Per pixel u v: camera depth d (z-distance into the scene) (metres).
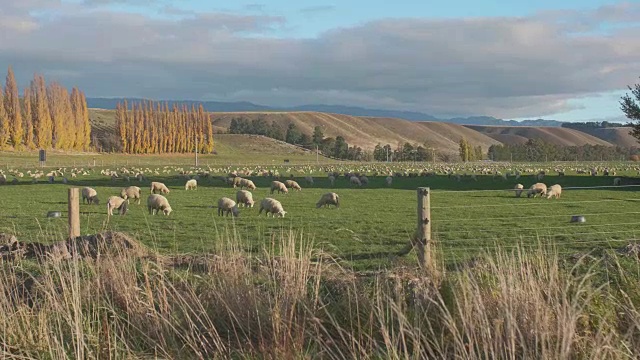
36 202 34.78
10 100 110.44
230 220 24.97
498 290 6.52
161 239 17.81
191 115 153.38
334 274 8.38
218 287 7.37
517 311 5.92
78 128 127.62
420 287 6.97
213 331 6.36
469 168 106.81
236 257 8.04
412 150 182.88
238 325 6.80
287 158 165.62
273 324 6.36
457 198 38.94
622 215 25.72
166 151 145.12
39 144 115.94
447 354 5.62
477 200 37.03
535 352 5.33
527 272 6.68
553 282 6.36
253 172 76.81
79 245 10.73
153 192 42.91
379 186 55.78
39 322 6.56
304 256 8.05
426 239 9.10
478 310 5.67
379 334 6.25
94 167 93.31
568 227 21.06
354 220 24.84
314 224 23.12
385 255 13.32
